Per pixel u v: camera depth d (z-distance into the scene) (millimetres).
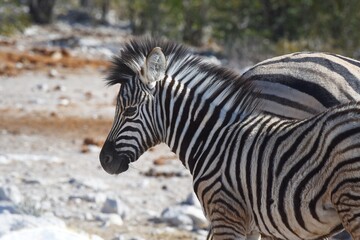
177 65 19625
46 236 21250
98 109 50625
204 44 93125
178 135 19297
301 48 72688
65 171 35875
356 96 20250
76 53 77562
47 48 78688
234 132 18266
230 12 85438
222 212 18094
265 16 83625
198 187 18703
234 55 72188
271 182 17031
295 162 16656
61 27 108625
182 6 92500
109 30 107312
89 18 119500
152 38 20031
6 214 26094
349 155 15617
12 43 82250
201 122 18984
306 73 20875
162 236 27578
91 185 33156
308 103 20500
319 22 75500
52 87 57562
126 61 19547
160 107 19453
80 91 56594
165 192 33531
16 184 33000
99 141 41594
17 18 94312
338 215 16078
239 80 19047
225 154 18203
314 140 16391
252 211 17688
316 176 16281
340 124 15938
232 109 18812
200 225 29016
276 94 20797
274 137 17328
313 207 16359
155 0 93750
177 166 38125
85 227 28203
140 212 30578
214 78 19219
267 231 17578
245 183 17641
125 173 36500
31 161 37156
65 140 42250
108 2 117000
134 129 19422
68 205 30719
